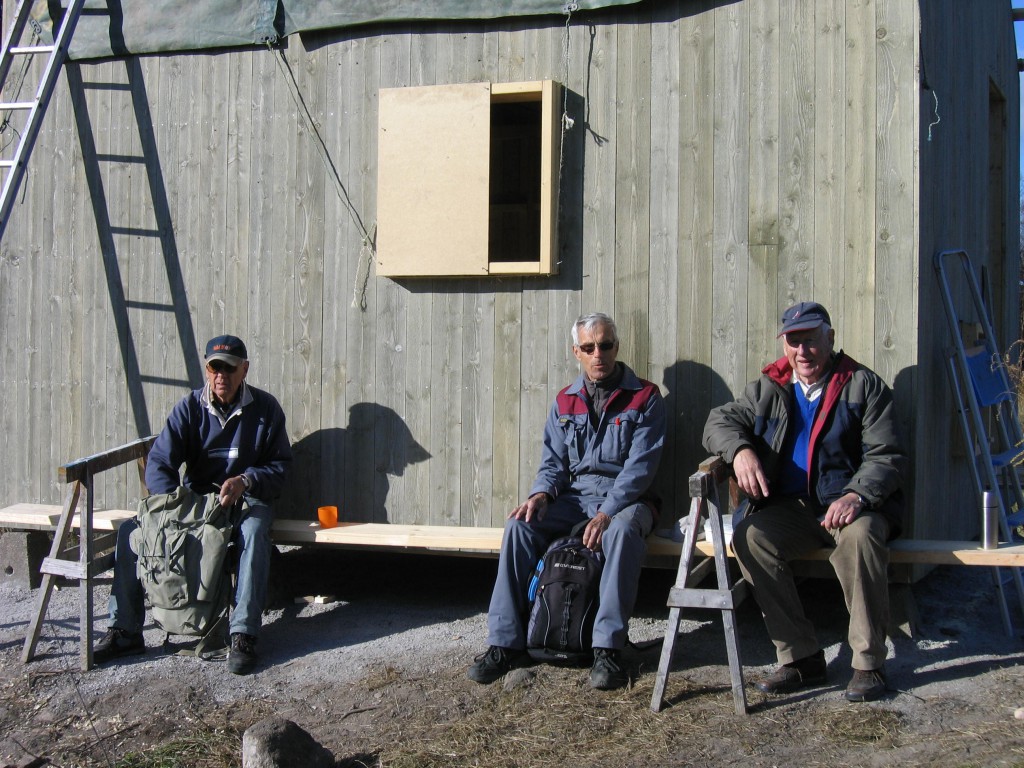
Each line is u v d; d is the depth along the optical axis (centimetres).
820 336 412
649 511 443
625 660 431
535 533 440
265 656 456
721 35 476
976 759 328
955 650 431
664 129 485
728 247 476
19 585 556
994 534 416
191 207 556
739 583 406
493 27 509
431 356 520
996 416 540
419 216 512
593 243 496
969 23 586
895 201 448
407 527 512
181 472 488
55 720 396
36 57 582
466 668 430
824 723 364
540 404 504
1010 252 729
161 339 562
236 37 541
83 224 575
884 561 388
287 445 507
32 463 585
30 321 584
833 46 459
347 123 530
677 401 485
